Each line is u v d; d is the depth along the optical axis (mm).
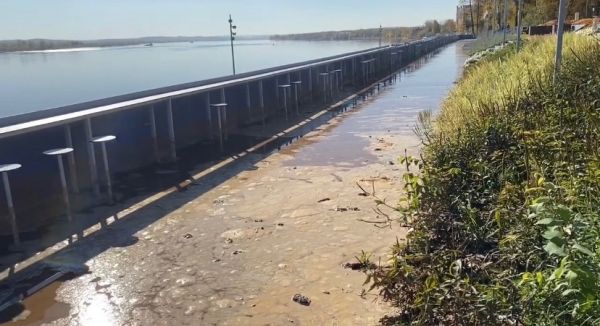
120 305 4035
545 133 4102
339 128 11812
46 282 4512
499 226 3172
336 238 5051
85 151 7863
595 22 14297
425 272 3070
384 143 9680
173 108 10148
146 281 4410
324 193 6621
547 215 2494
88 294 4250
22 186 6703
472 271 3037
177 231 5578
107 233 5648
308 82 17359
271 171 8078
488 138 4637
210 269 4559
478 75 11609
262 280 4281
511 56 12180
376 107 15102
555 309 2312
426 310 2703
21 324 3850
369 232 5145
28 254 5172
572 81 5406
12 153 6582
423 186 3922
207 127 11312
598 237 2391
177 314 3846
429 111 12109
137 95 9016
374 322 3498
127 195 7121
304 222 5582
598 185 3025
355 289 4004
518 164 4098
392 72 28156
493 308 2482
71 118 6613
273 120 13641
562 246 2277
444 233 3639
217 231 5496
